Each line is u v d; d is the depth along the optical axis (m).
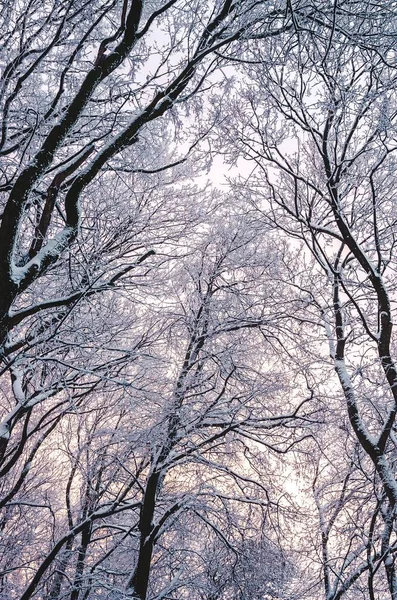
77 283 5.99
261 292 10.77
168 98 4.91
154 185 8.21
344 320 9.27
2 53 5.01
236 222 10.81
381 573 10.05
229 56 5.59
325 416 9.58
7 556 9.70
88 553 9.99
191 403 9.39
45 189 6.04
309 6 5.52
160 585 11.99
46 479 10.80
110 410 10.00
